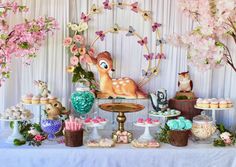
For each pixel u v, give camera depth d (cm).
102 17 225
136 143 181
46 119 192
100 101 221
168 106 221
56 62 223
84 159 175
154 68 228
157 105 211
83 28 221
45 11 221
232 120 226
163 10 226
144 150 176
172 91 229
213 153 178
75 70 221
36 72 224
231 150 178
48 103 199
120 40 227
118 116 194
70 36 225
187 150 177
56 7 221
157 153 176
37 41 199
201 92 230
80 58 221
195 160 178
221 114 230
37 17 220
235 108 225
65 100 225
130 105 206
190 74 229
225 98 218
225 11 168
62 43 222
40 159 174
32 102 199
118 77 229
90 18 224
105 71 219
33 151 174
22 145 180
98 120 194
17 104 213
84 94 206
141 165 176
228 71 226
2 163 174
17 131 189
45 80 224
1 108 221
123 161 176
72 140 178
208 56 183
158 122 195
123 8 225
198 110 215
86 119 197
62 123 198
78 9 225
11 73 221
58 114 199
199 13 191
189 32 203
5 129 218
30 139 187
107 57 219
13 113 188
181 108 214
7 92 222
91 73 225
